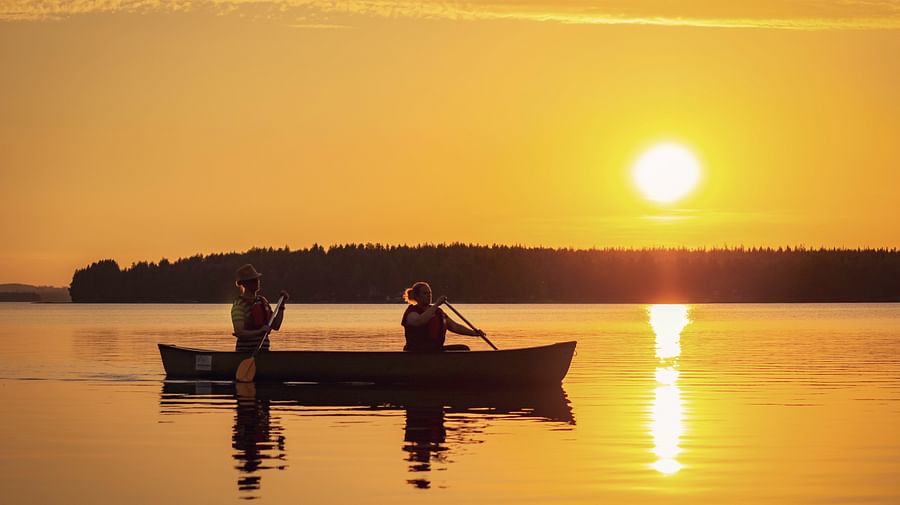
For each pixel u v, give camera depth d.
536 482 11.50
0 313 106.44
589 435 14.82
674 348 36.09
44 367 26.36
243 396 19.89
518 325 64.31
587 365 27.77
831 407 17.98
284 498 10.77
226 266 155.25
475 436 14.72
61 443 14.09
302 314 97.19
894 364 27.91
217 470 12.18
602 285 164.50
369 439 14.44
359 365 21.89
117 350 33.91
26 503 10.62
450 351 21.92
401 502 10.58
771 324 64.75
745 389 21.11
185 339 42.25
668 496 10.88
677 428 15.48
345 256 154.62
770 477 11.81
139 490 11.16
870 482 11.56
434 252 157.75
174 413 17.23
